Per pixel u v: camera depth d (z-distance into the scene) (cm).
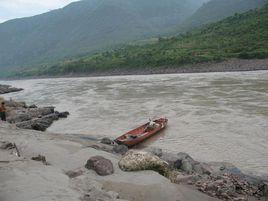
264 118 3061
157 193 1230
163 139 2627
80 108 4575
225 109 3619
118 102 4791
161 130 2909
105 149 2094
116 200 1141
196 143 2436
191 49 13175
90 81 10269
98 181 1340
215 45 12862
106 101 5016
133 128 3144
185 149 2309
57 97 6269
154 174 1402
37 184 1169
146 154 1514
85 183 1266
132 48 17900
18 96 7212
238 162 1961
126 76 11469
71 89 7738
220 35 14475
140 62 12962
